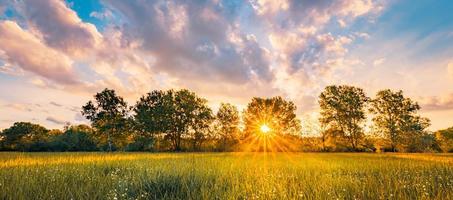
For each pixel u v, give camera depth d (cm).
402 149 6788
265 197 686
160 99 7681
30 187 717
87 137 7119
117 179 887
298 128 8419
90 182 812
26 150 6562
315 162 1958
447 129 7525
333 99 7281
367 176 1062
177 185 837
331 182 861
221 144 8025
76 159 1645
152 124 7175
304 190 764
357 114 6950
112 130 6638
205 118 7800
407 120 6725
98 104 6675
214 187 780
